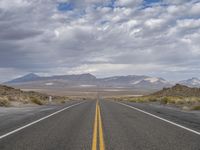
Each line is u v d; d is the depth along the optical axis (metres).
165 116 22.81
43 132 14.17
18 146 10.70
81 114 24.69
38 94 74.81
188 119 20.34
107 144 11.16
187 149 10.24
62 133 13.87
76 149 10.23
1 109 29.28
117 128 15.72
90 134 13.59
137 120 19.88
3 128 15.49
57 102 55.97
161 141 11.80
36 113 25.39
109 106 37.62
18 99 43.94
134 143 11.36
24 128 15.53
